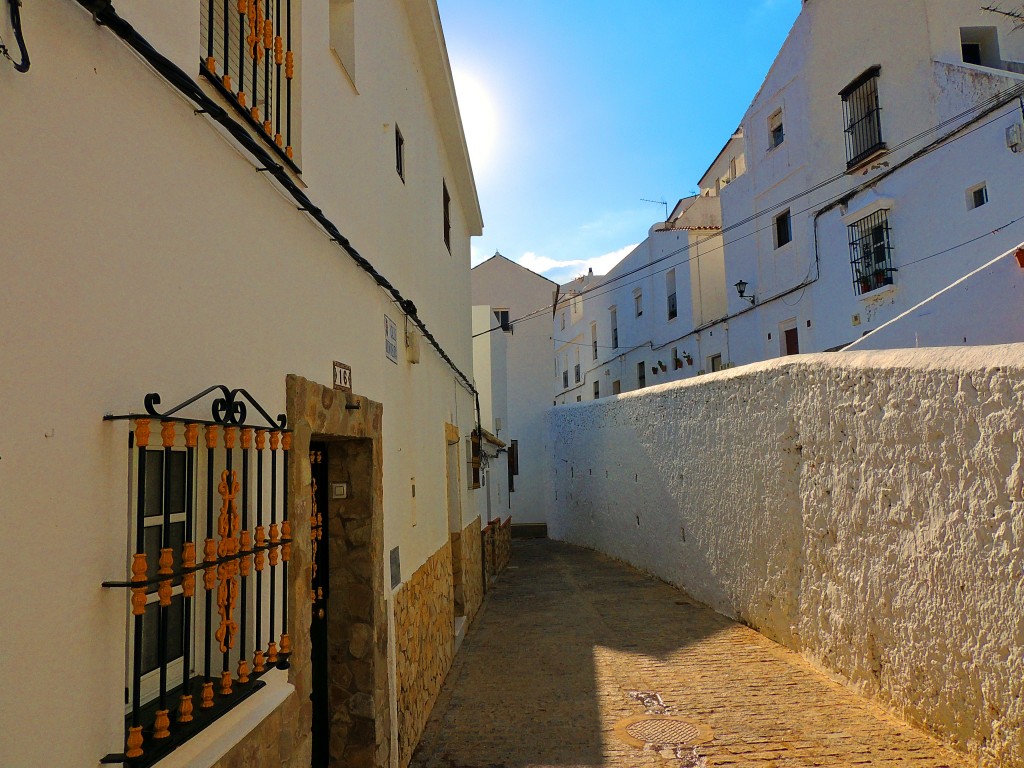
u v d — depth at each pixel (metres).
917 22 11.04
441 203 8.87
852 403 5.86
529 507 27.09
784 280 14.75
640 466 13.71
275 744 2.70
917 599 4.94
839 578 6.12
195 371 2.29
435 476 7.50
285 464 2.85
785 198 14.71
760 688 6.14
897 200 11.31
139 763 1.80
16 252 1.52
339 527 4.35
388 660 4.57
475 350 19.78
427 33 6.88
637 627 8.85
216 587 2.57
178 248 2.21
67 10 1.72
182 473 2.42
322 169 3.69
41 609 1.56
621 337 25.73
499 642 8.44
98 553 1.78
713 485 9.67
